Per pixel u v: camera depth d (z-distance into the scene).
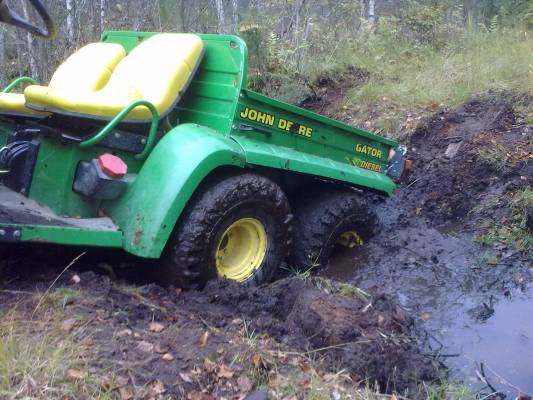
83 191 3.94
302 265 5.16
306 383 3.28
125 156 4.22
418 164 7.06
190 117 4.71
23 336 3.05
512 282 5.07
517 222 5.82
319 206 5.27
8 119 4.80
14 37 7.90
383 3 14.09
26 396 2.65
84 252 3.88
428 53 10.47
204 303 4.06
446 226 6.18
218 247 4.26
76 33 8.53
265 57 9.30
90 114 4.05
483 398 3.62
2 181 4.27
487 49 10.19
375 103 8.53
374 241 5.67
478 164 6.64
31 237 3.52
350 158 5.50
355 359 3.61
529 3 12.71
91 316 3.40
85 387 2.79
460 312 4.66
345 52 10.26
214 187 4.22
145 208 3.94
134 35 5.09
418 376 3.76
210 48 4.61
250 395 3.08
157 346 3.24
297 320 3.96
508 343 4.25
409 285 5.05
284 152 4.73
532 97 7.80
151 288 4.04
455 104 8.03
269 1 10.85
